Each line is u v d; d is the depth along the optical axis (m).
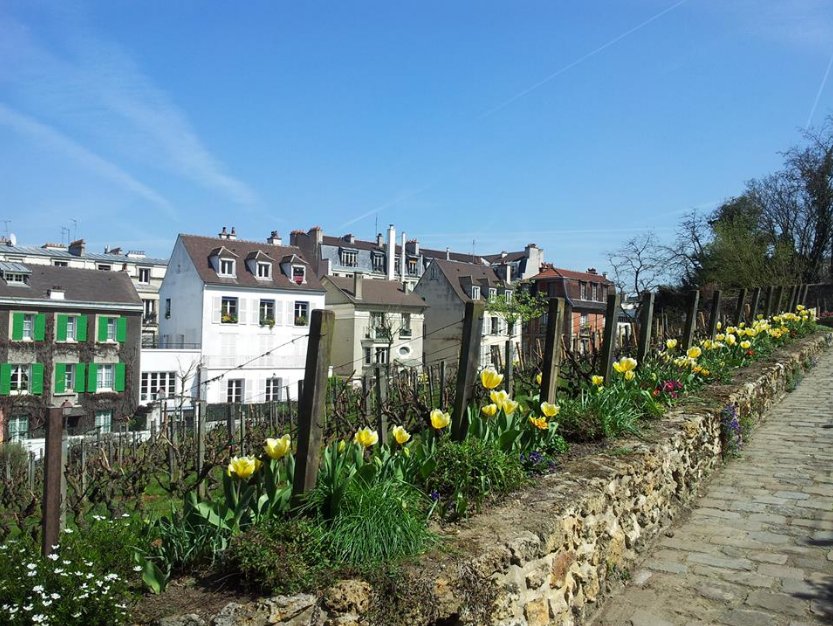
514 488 5.15
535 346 16.02
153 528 4.10
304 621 3.20
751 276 31.17
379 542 3.71
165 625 3.11
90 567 3.45
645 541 6.10
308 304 45.06
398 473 4.56
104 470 13.80
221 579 3.53
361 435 4.64
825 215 35.69
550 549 4.40
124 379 37.91
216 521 3.82
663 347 12.49
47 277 37.22
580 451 6.43
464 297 52.41
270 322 42.97
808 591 4.99
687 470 7.41
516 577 4.04
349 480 3.97
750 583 5.23
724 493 7.59
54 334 35.91
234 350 41.78
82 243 60.59
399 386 14.33
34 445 26.58
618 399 7.71
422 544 3.90
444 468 4.88
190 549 3.77
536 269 64.31
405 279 58.31
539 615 4.20
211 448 13.05
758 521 6.59
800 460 8.59
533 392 10.00
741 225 34.59
